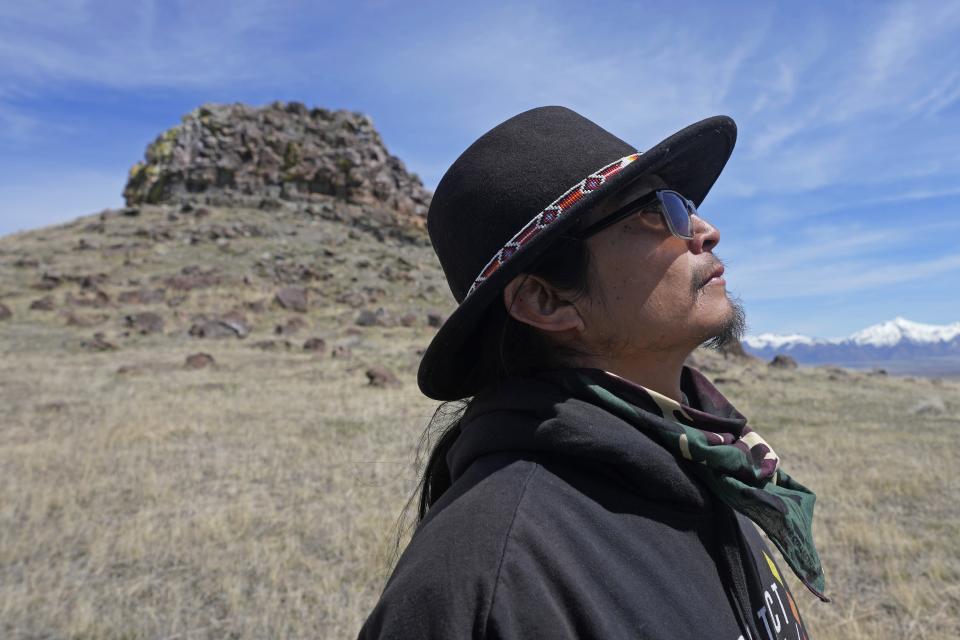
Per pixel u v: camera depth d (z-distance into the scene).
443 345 1.07
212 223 52.50
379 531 6.44
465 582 0.71
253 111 66.94
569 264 1.01
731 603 0.89
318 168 64.00
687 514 0.90
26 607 4.89
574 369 0.98
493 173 1.02
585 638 0.72
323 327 31.83
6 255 40.41
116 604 5.05
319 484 8.34
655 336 1.03
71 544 6.23
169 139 63.78
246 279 38.25
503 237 1.00
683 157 1.13
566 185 0.98
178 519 6.84
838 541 6.33
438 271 49.56
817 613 4.88
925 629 4.57
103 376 17.98
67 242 44.69
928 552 6.05
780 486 1.18
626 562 0.80
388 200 66.94
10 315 28.11
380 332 30.86
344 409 13.80
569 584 0.73
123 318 29.28
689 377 1.28
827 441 11.35
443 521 0.79
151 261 41.31
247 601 5.14
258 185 62.53
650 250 1.02
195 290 35.91
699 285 1.04
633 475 0.85
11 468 8.73
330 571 5.64
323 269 43.59
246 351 24.06
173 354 22.83
